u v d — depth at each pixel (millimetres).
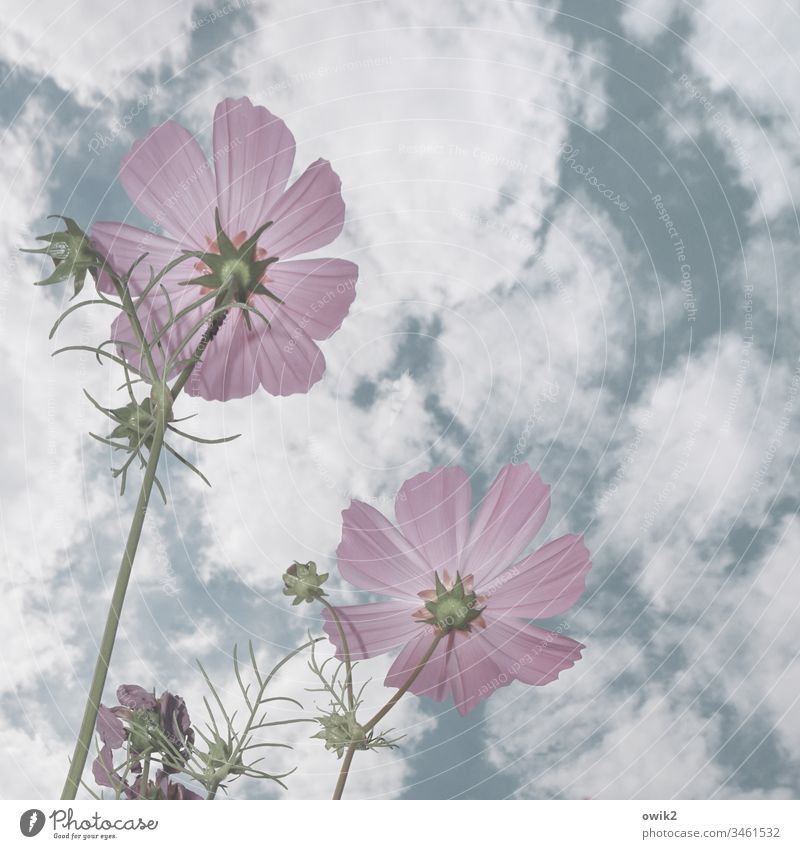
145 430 319
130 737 350
